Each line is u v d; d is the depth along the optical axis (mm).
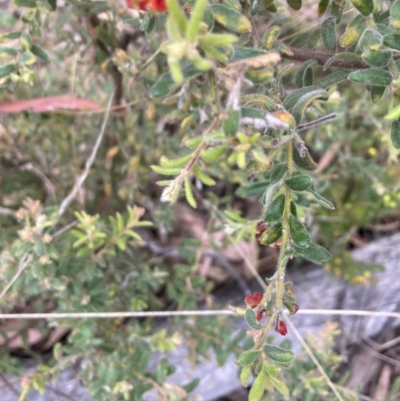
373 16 229
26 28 296
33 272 330
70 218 469
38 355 457
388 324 505
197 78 238
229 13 206
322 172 533
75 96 406
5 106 367
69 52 398
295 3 267
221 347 404
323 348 424
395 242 545
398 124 209
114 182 494
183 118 360
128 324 431
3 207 443
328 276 527
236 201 564
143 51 397
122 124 468
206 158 174
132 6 191
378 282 520
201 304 511
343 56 229
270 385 202
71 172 460
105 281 434
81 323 354
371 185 493
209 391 462
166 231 542
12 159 451
